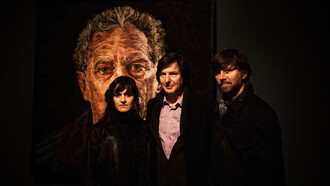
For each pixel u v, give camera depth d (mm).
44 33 1717
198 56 1579
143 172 1253
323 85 1564
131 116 1319
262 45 1606
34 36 1791
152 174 1274
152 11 1641
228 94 1242
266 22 1610
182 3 1612
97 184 1268
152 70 1634
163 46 1621
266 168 1046
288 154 1570
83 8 1698
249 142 1123
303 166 1557
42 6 1724
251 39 1610
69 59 1697
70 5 1710
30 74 1793
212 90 1544
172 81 1287
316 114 1562
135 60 1647
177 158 1282
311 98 1569
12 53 1801
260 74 1601
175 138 1336
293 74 1585
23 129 1786
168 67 1290
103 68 1668
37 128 1709
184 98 1345
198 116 1278
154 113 1344
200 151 1237
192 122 1268
